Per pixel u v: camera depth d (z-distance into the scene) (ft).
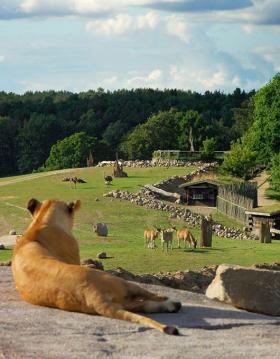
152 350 30.25
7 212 222.07
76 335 31.83
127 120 643.45
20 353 28.96
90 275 35.50
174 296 45.42
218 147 529.04
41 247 38.29
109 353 29.63
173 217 225.15
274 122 336.49
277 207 223.51
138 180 296.30
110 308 34.53
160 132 525.75
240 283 43.70
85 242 158.81
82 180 289.12
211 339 32.48
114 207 232.53
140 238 173.17
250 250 143.64
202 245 150.71
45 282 36.27
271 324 36.65
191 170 334.65
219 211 249.75
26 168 599.16
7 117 623.77
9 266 57.41
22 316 34.81
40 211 40.01
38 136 606.55
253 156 322.75
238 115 557.74
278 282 43.62
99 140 560.61
